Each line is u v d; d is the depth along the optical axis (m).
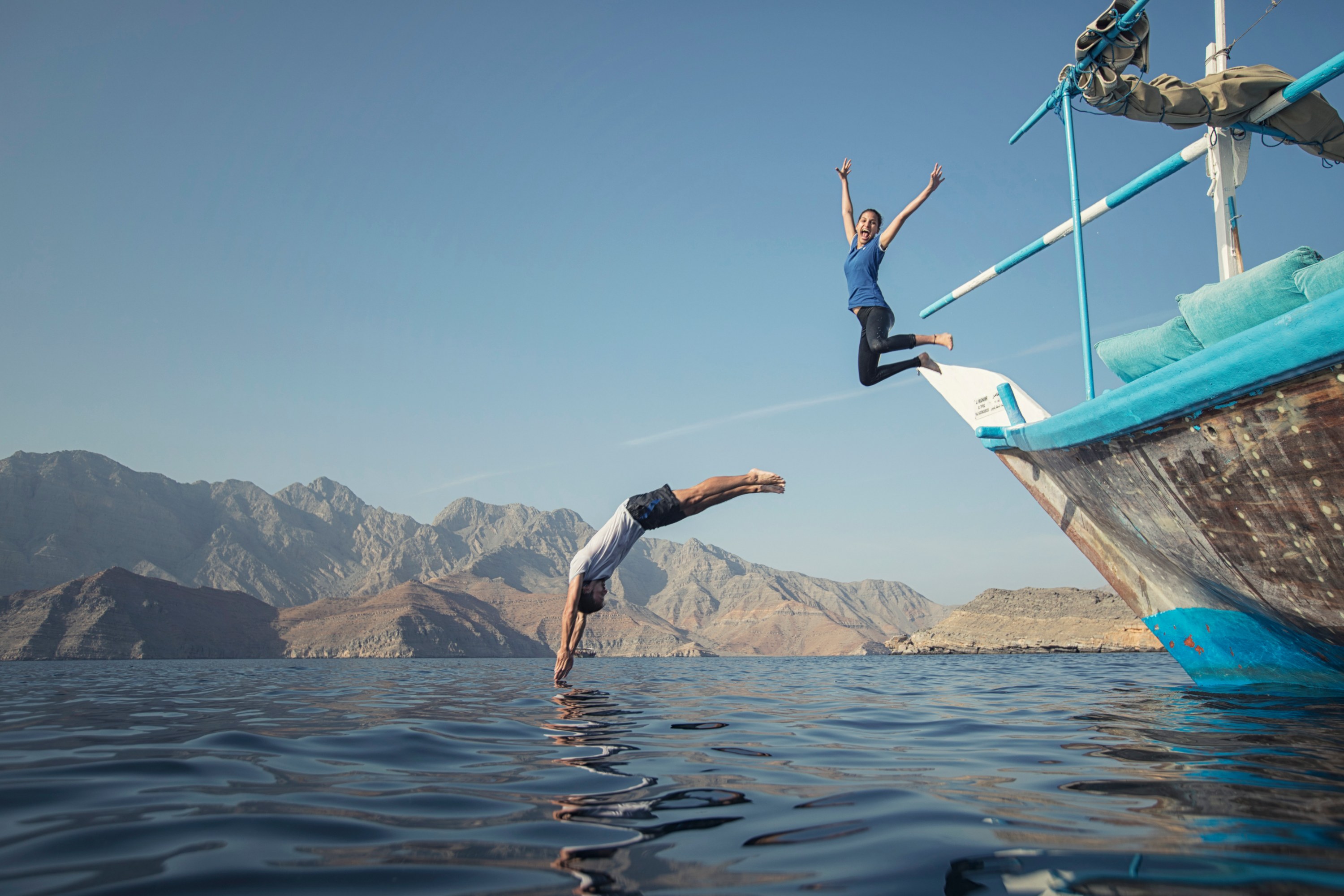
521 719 7.18
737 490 8.03
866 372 8.29
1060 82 8.34
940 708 8.70
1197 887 2.17
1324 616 6.82
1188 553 7.59
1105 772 4.09
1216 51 7.90
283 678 19.41
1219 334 6.30
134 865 2.44
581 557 8.05
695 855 2.60
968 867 2.43
